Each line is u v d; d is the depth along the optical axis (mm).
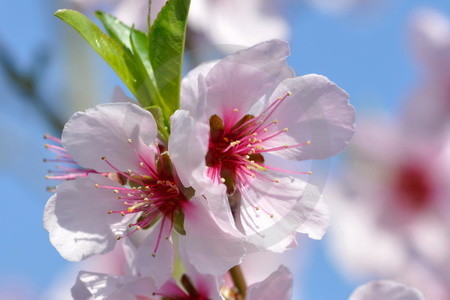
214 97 398
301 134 400
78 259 393
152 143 395
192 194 394
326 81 398
